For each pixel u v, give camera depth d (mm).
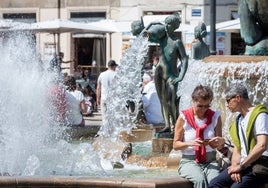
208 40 31938
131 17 35750
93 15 36375
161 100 12242
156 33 12062
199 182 8078
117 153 12070
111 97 14633
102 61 34844
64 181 8125
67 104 16594
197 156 8227
